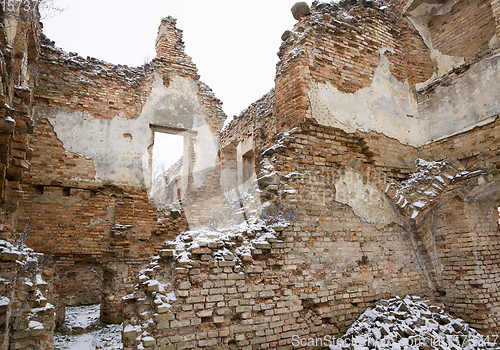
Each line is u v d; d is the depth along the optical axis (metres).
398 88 6.90
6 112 3.26
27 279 3.75
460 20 6.98
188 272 4.00
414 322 4.71
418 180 6.27
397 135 6.59
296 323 4.48
